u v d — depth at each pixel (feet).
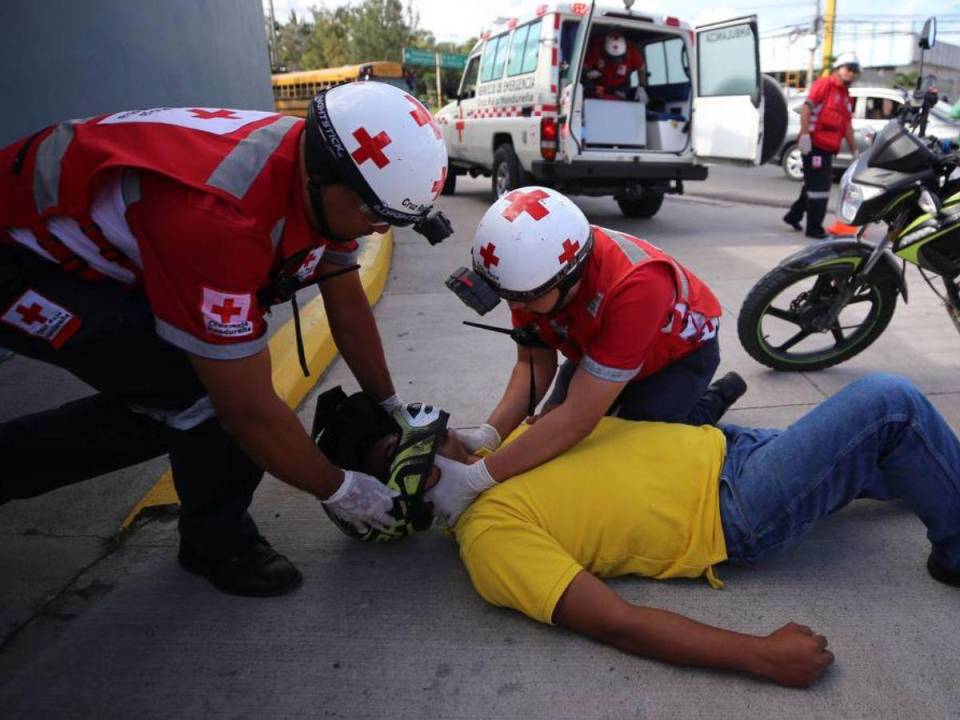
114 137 4.69
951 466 5.64
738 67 21.54
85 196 4.53
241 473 5.90
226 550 6.18
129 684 5.34
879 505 7.27
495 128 25.31
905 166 9.53
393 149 4.28
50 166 4.70
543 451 5.93
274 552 6.46
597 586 5.26
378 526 5.93
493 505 5.69
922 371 10.80
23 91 11.36
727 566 6.42
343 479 5.65
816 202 21.36
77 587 6.38
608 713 4.98
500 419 7.34
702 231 23.30
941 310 13.85
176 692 5.27
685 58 23.85
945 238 9.38
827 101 20.43
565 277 5.69
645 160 22.80
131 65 14.51
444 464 6.00
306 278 5.29
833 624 5.74
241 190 4.36
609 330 5.92
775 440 5.93
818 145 20.85
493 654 5.55
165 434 5.89
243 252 4.33
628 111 23.26
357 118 4.28
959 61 114.01
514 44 23.86
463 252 20.24
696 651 5.05
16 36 11.20
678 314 6.85
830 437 5.62
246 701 5.18
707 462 5.98
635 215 26.18
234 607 6.14
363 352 6.93
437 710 5.07
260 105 22.57
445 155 4.64
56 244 4.76
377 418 6.35
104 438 5.89
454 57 129.18
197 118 4.83
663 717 4.93
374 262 16.47
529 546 5.43
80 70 12.83
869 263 9.88
